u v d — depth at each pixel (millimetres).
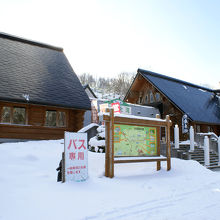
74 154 6648
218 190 7047
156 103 24938
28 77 14078
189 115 20172
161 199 5812
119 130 8227
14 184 5789
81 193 5691
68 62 18141
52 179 6535
